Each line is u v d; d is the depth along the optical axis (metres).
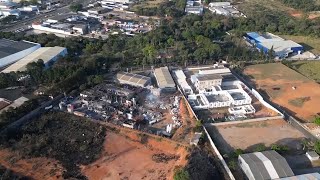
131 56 195.00
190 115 140.88
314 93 163.75
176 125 134.12
